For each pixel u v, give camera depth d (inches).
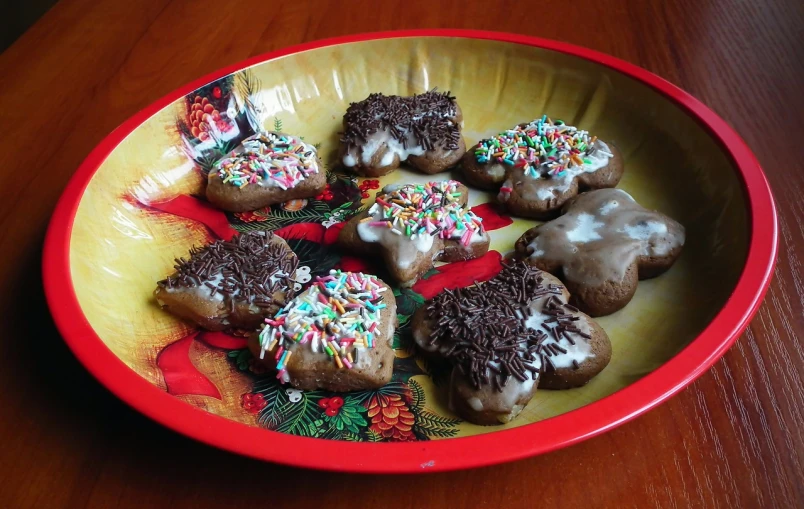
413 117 13.1
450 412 9.4
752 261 9.4
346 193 13.0
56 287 9.4
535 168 12.2
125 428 8.8
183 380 9.8
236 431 7.9
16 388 9.3
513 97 13.8
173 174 12.7
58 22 16.3
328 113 14.0
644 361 9.8
